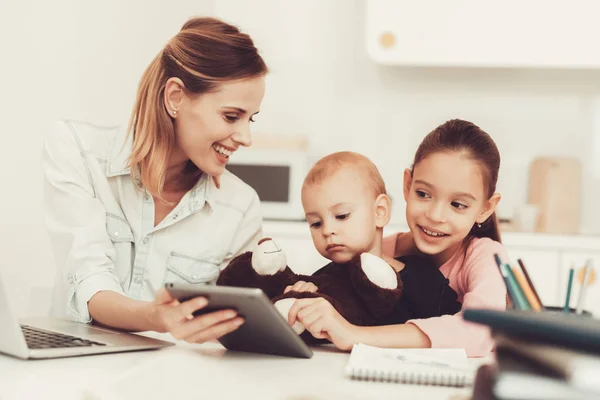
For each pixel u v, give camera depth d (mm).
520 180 3051
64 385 717
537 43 2775
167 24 2678
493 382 530
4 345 857
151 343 977
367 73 3133
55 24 1969
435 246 1154
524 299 782
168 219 1401
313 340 1040
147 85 1314
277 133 3188
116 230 1375
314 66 3166
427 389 735
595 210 3014
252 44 1264
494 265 1113
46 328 1051
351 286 1078
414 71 3102
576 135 3031
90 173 1357
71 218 1282
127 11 2355
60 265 1289
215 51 1218
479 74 3068
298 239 2637
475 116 3072
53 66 1968
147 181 1319
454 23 2801
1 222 1741
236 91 1220
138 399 607
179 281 1417
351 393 693
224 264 1501
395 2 2820
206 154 1275
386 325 1053
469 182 1120
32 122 1879
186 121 1250
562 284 2572
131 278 1396
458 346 978
